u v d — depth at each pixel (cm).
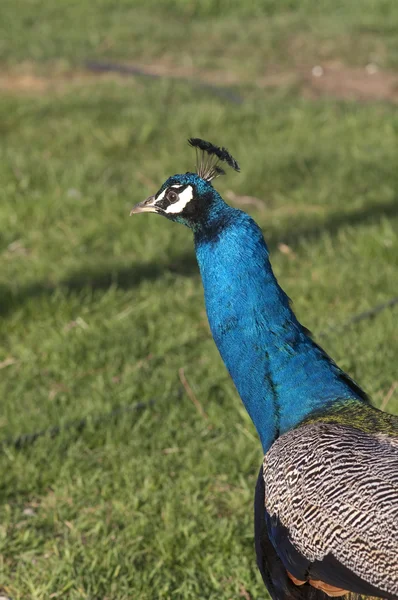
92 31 2942
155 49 2786
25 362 1325
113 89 2439
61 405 1220
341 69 2647
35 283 1527
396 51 2748
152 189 1848
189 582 930
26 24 3038
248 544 984
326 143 2056
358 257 1566
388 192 1819
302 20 3045
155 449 1132
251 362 791
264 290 791
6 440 1148
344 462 684
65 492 1059
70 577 933
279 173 1906
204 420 1173
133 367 1295
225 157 865
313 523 674
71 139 2103
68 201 1789
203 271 816
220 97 2411
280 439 746
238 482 1069
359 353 1280
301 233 1672
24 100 2333
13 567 967
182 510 1021
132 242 1655
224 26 2998
